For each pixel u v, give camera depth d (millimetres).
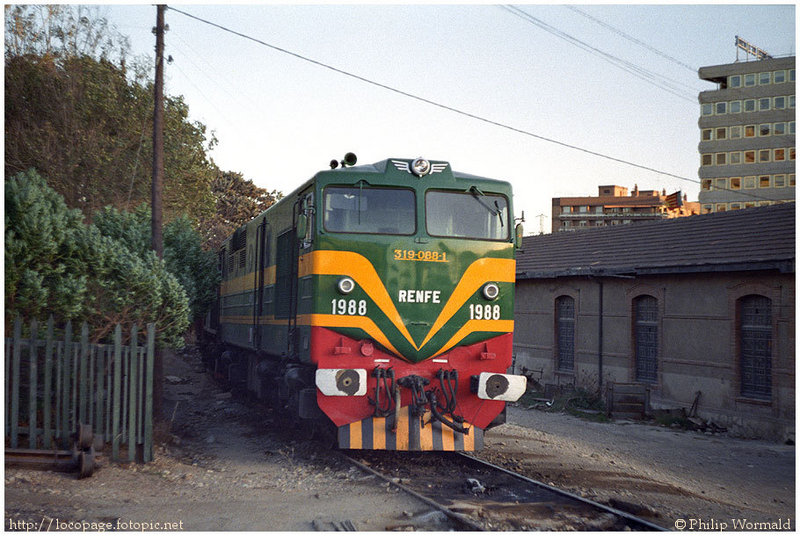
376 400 10031
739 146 88062
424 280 10492
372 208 10570
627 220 102250
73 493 8109
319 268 10227
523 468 10648
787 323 15680
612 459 12352
